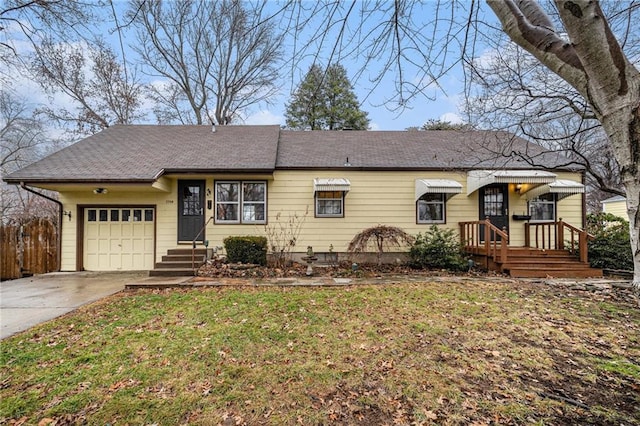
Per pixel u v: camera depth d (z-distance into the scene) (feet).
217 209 34.47
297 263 33.94
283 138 42.09
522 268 28.12
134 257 34.32
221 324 15.97
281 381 10.73
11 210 51.62
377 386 10.41
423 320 16.46
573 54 5.70
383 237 30.83
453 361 12.09
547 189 32.63
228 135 40.96
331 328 15.39
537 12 6.51
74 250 33.73
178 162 32.78
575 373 11.21
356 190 35.06
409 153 37.73
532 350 13.03
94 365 11.80
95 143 36.78
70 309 18.93
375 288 23.32
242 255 31.37
